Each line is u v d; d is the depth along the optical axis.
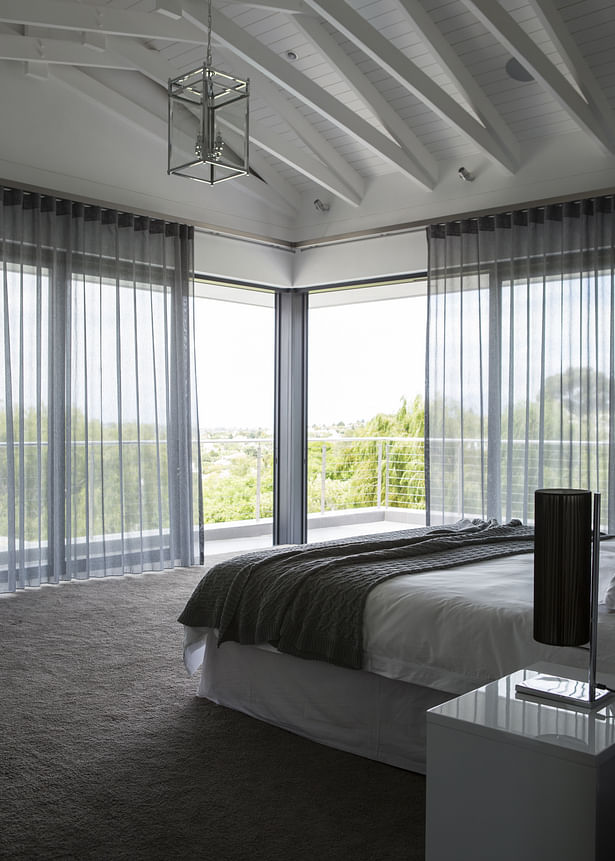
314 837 2.38
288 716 3.18
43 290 5.51
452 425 6.00
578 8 4.42
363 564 3.33
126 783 2.70
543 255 5.54
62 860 2.23
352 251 6.86
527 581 3.03
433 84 5.02
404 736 2.85
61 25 4.55
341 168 6.52
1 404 5.26
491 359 5.79
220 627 3.29
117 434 5.89
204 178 3.43
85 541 5.72
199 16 4.63
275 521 7.48
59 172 5.56
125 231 5.94
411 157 6.02
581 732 1.86
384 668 2.84
